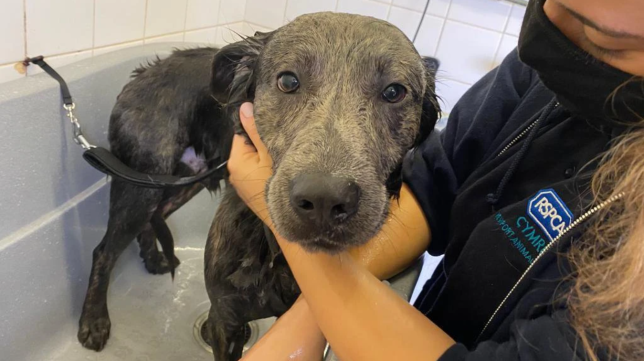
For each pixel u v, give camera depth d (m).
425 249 0.40
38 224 0.47
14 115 0.43
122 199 0.53
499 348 0.24
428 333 0.26
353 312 0.27
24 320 0.48
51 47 0.53
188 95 0.54
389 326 0.26
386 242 0.36
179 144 0.54
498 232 0.32
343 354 0.26
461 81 0.78
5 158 0.43
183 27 0.73
